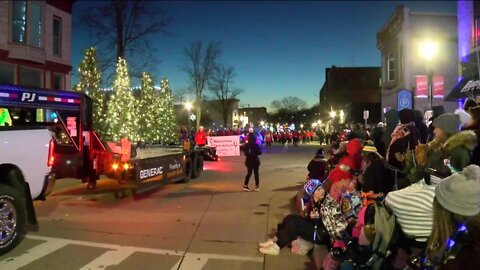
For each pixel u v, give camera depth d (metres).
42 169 7.73
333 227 5.41
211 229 8.24
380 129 8.94
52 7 25.12
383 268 4.16
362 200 5.03
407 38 30.28
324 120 80.38
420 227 3.90
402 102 22.02
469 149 4.49
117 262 6.34
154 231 8.06
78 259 6.46
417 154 4.98
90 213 9.52
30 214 7.37
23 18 22.92
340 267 4.45
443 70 29.97
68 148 12.41
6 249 6.66
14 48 22.27
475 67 18.72
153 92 29.72
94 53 25.16
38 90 11.12
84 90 24.73
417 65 30.12
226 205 10.55
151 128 28.70
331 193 5.77
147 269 6.07
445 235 3.21
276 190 12.93
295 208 10.15
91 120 12.73
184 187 13.55
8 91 10.32
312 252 6.53
